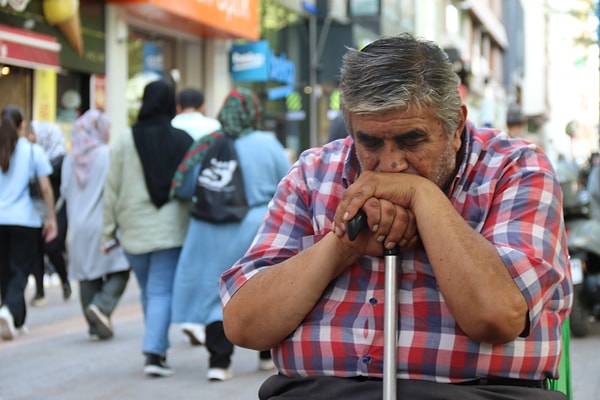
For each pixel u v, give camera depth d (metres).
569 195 8.20
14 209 8.12
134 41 16.77
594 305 8.25
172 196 6.40
